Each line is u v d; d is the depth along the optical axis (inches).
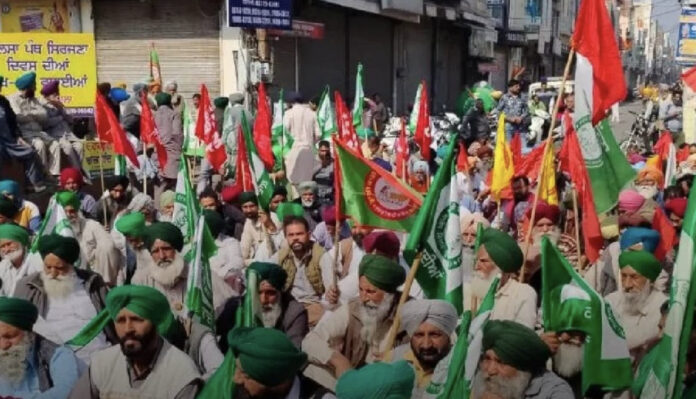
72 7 819.4
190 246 255.0
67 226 275.1
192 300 205.2
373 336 195.6
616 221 303.6
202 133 489.7
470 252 272.4
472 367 156.7
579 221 283.0
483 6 1561.3
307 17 946.1
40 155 476.4
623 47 2655.0
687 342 167.0
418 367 175.0
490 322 156.5
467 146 687.7
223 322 232.5
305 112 564.4
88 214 373.4
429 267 199.2
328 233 325.1
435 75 1366.9
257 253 316.8
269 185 333.1
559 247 278.5
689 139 839.7
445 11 1310.3
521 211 355.6
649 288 214.2
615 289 261.6
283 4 805.9
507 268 211.8
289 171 552.7
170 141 542.0
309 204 420.5
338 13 1026.7
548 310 180.7
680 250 167.3
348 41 1055.0
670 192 377.1
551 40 2167.8
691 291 166.1
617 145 276.2
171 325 183.6
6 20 815.7
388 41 1181.1
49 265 218.4
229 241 287.4
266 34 819.4
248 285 205.2
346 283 263.6
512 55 1919.3
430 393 164.2
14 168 461.4
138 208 357.1
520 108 756.6
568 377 179.9
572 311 178.4
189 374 170.6
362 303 196.9
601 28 267.7
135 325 167.8
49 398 176.7
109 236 293.3
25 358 178.9
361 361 196.4
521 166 366.6
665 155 504.4
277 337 149.3
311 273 267.4
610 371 178.5
